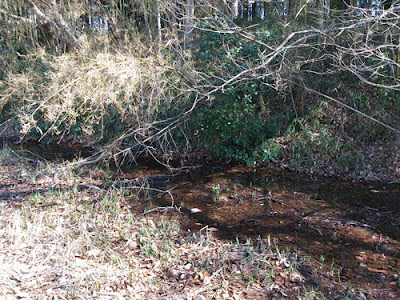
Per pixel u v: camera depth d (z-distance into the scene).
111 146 6.93
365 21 5.30
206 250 4.00
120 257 3.76
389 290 3.31
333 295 3.22
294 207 5.52
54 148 9.33
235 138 7.84
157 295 3.11
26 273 3.24
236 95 7.69
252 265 3.68
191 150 8.49
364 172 6.89
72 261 3.53
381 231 4.65
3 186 6.11
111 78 5.06
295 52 7.40
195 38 8.33
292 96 8.23
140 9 9.67
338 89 8.41
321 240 4.40
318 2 7.67
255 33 7.58
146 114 6.68
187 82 6.82
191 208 5.48
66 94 4.84
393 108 7.75
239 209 5.46
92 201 5.45
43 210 4.93
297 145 7.60
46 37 12.54
